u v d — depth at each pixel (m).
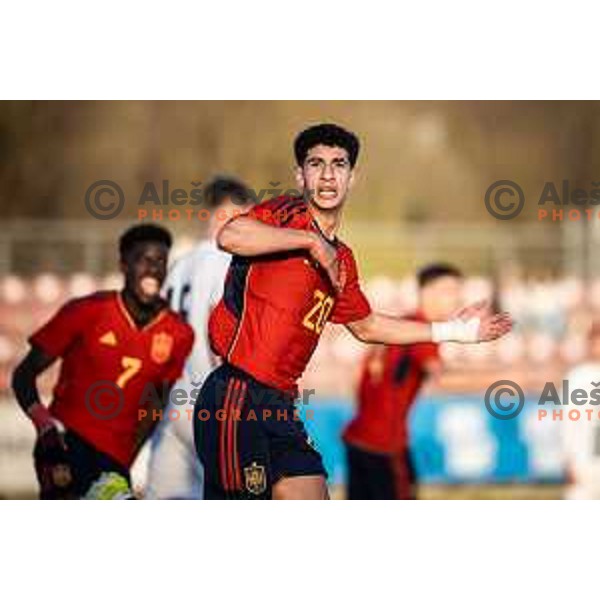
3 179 44.06
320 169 20.20
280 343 19.11
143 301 24.67
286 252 19.12
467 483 29.91
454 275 30.50
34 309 30.97
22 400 24.89
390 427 26.48
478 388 30.31
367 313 20.08
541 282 31.73
